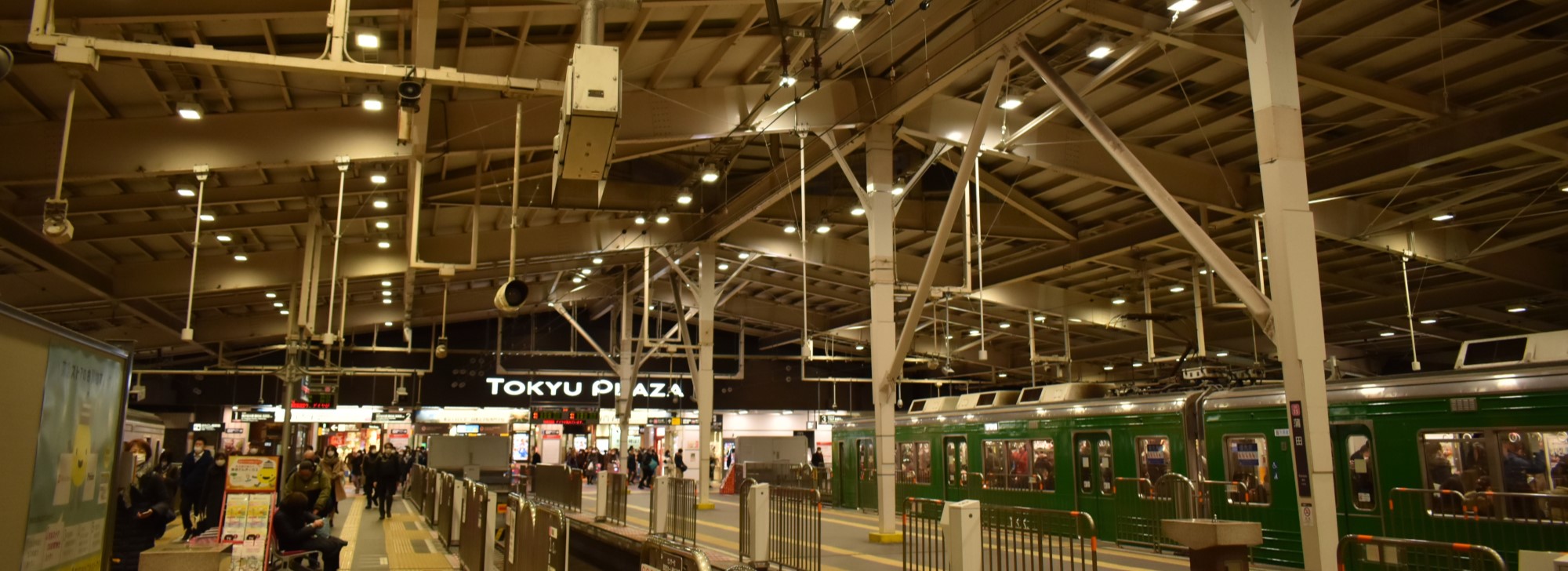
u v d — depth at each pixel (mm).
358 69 8539
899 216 22125
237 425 39500
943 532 8562
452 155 14391
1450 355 33719
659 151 16359
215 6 10492
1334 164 16266
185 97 13258
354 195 18625
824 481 27438
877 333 14992
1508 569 9906
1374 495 11422
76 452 4469
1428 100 14641
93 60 8016
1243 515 13211
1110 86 15469
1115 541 15383
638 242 24688
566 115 7215
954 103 16203
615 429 46969
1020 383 46219
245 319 31109
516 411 41875
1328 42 13305
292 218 19344
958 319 35000
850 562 12117
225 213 18922
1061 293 29859
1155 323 31656
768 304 37375
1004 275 25781
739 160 22141
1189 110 15977
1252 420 13328
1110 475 15961
